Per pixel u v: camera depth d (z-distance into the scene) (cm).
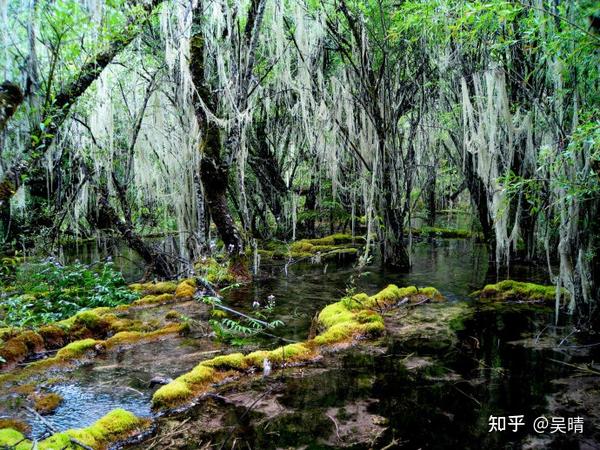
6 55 391
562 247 487
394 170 934
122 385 387
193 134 822
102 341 484
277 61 880
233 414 331
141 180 955
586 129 355
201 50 759
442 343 476
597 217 468
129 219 868
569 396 349
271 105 1214
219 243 1237
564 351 444
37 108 420
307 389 371
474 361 424
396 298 646
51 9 435
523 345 464
